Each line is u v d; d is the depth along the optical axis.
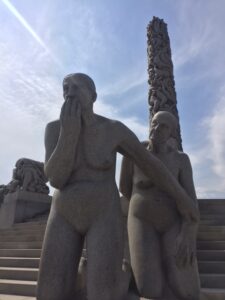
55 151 2.73
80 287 2.90
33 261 7.24
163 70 15.76
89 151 2.86
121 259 2.71
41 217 14.91
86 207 2.74
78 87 2.84
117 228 2.76
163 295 3.24
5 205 15.45
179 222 3.43
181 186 3.44
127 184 3.81
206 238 7.42
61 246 2.73
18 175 16.22
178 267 3.21
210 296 4.29
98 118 3.05
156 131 3.60
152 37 16.72
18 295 5.62
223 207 10.66
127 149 3.07
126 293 2.98
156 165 3.09
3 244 9.39
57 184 2.80
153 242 3.41
